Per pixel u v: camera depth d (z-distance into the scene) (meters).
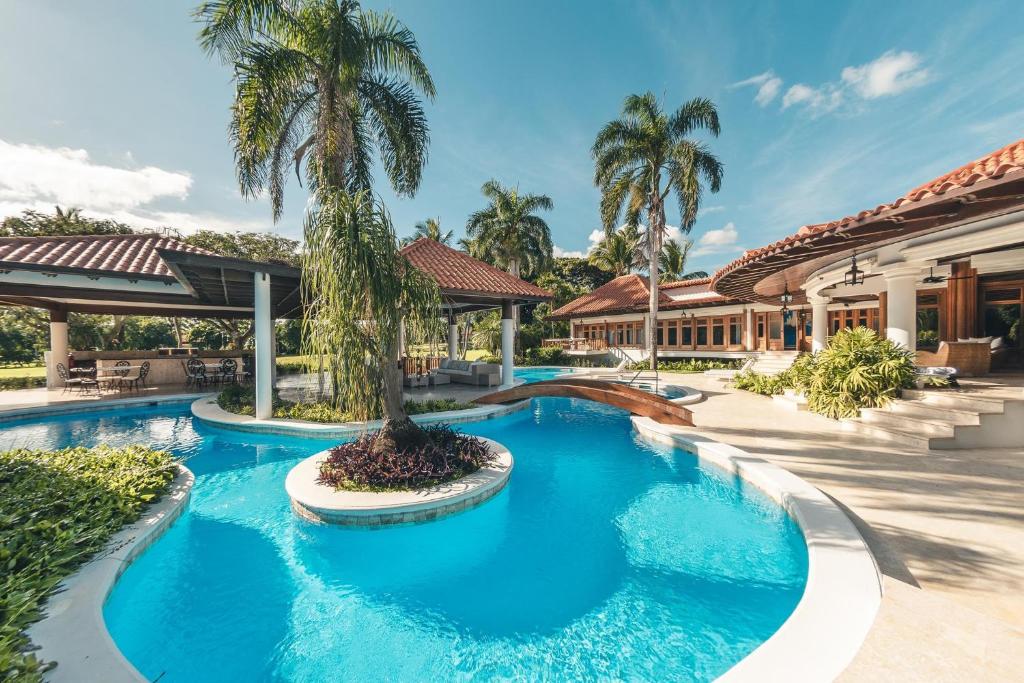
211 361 19.38
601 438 9.38
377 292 5.52
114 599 3.63
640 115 21.95
